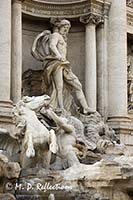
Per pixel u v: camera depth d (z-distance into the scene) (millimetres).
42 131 24359
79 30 41062
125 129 38625
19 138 24688
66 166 26109
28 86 37406
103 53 40094
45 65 35062
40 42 35938
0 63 32406
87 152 30172
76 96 36688
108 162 23328
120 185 23172
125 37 40219
